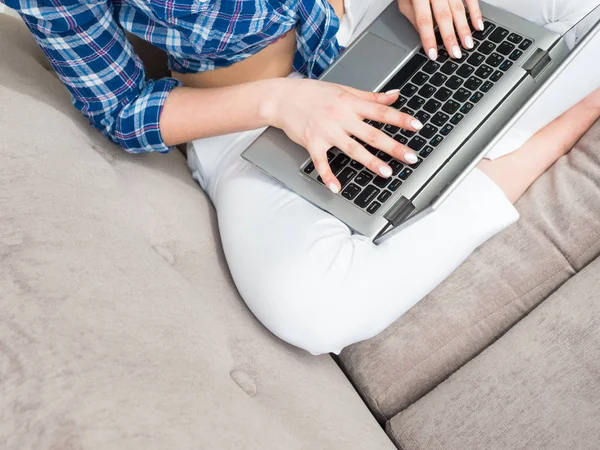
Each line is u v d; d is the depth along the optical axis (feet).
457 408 3.04
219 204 3.52
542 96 3.44
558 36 3.18
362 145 3.09
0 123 2.81
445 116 3.09
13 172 2.59
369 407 3.35
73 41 3.08
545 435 2.83
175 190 3.52
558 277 3.35
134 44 4.25
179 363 2.23
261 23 3.27
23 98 3.10
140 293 2.44
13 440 1.73
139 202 3.20
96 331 2.10
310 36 3.53
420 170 2.99
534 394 2.94
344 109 3.05
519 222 3.54
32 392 1.83
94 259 2.43
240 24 3.22
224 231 3.38
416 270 3.17
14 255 2.24
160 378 2.08
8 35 3.89
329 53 3.63
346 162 3.11
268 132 3.34
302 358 3.15
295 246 3.12
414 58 3.32
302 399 2.80
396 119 3.02
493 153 3.54
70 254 2.37
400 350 3.33
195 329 2.51
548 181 3.67
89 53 3.14
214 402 2.15
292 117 3.14
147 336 2.24
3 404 1.80
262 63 3.59
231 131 3.37
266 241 3.19
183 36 3.28
